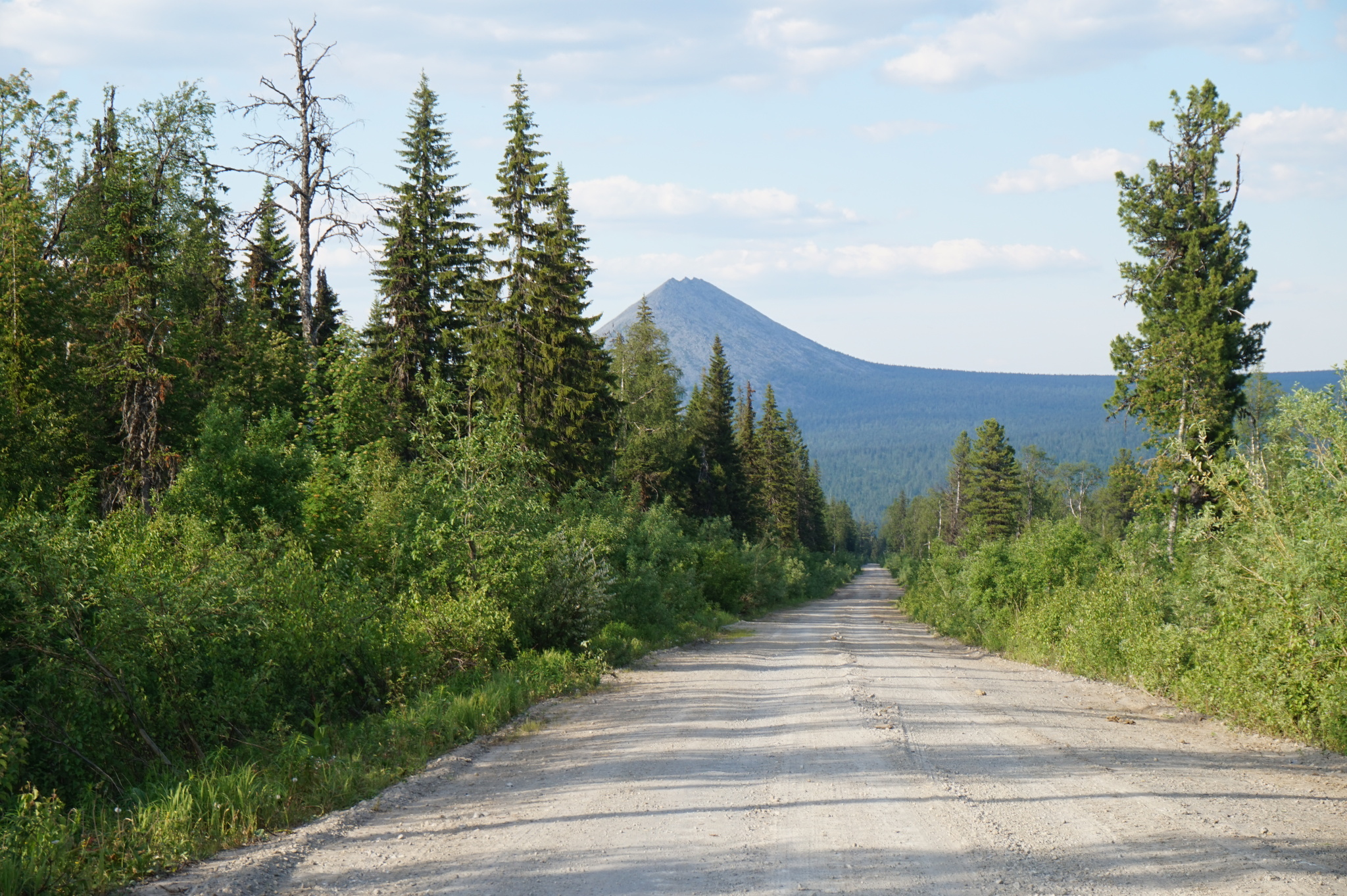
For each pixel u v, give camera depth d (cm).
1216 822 658
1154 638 1457
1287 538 1109
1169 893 509
